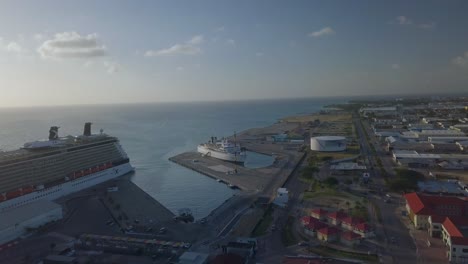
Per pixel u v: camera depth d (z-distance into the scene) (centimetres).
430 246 9188
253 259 8719
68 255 9338
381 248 9138
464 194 13538
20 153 14825
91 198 14662
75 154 16350
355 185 15400
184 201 14962
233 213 12431
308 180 16725
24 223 10906
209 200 15038
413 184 14550
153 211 12950
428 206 10675
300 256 8712
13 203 12975
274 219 11569
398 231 10231
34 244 10138
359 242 9406
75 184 15662
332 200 13350
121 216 12350
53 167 15100
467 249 8194
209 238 10238
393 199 13275
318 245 9394
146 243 9819
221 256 8188
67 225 11638
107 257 9212
